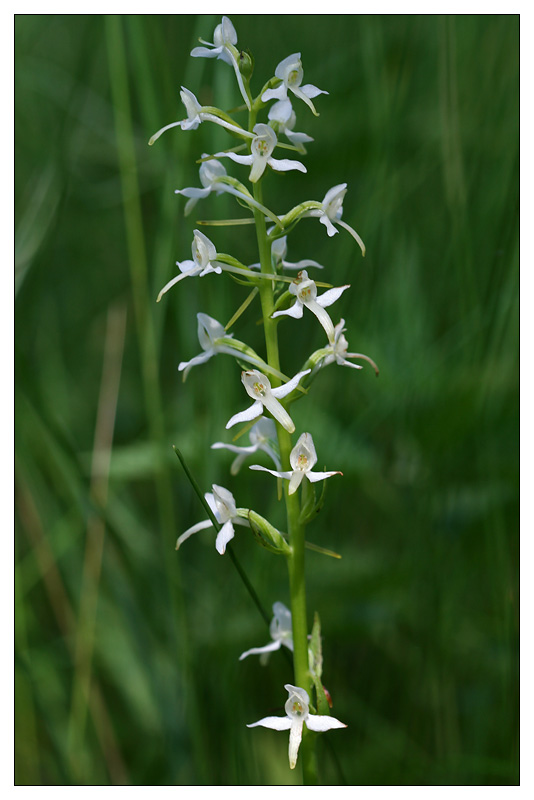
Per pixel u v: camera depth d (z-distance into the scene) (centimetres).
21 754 47
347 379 50
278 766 47
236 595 48
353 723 48
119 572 48
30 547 51
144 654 47
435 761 47
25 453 49
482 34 50
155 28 47
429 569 48
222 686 47
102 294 61
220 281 47
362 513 50
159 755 47
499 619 46
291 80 42
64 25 60
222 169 42
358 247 49
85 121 54
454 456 48
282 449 42
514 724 46
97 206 55
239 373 49
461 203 48
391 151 49
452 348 49
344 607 48
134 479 52
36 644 49
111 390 49
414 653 48
